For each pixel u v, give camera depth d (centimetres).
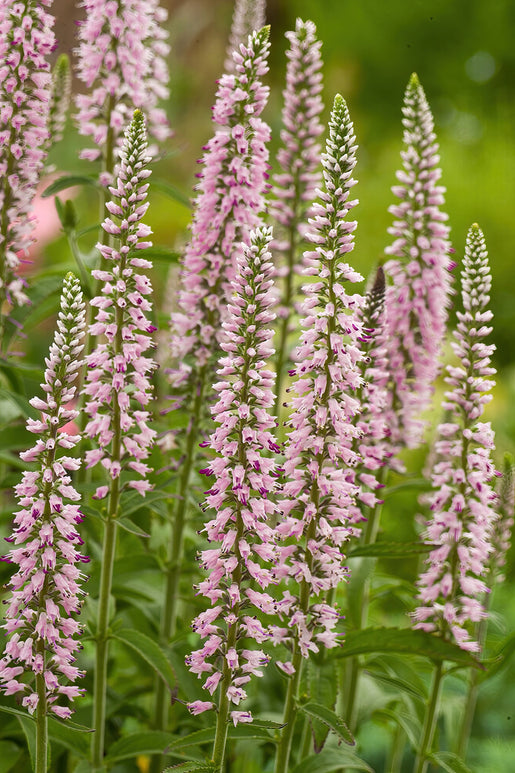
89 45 834
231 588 575
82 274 813
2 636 739
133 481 675
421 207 832
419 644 678
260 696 859
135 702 943
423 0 3712
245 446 566
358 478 725
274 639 623
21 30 741
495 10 3681
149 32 842
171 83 3141
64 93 922
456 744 892
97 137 823
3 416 930
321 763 670
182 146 888
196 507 798
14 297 820
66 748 797
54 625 595
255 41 716
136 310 612
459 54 3728
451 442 678
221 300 759
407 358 841
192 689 769
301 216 921
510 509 828
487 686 1172
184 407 797
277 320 920
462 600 682
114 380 616
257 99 726
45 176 885
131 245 612
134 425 664
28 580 594
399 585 850
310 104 912
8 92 757
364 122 3675
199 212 746
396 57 3766
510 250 2467
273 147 2658
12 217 792
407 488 829
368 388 711
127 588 836
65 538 587
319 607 611
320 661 692
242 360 558
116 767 811
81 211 2036
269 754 921
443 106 3741
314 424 595
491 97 3609
